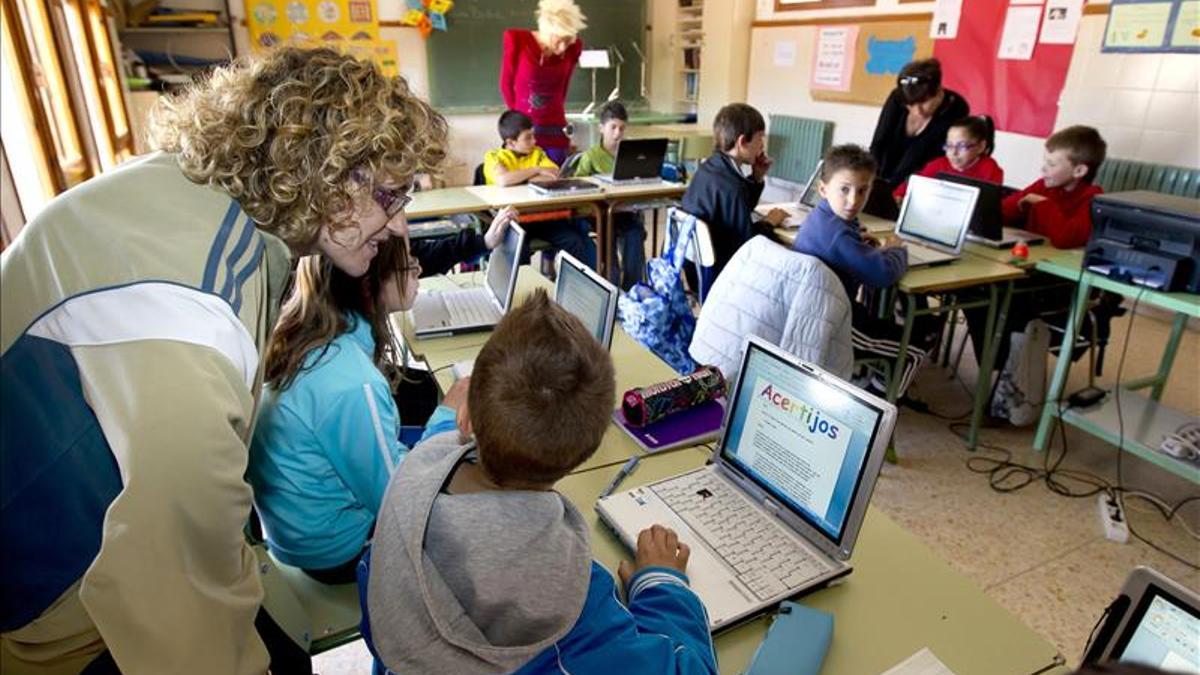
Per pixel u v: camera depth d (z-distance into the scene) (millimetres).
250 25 5812
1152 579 792
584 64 6617
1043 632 1863
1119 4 3898
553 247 4016
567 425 731
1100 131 4113
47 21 3002
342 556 1243
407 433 1774
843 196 2328
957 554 2168
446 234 3342
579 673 695
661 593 889
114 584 617
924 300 2908
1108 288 2332
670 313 2547
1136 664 452
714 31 6762
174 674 666
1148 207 2164
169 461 624
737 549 1083
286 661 1087
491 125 6914
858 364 2633
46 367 625
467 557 678
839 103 5852
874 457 997
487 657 667
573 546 719
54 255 654
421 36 6383
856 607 1038
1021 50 4434
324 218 825
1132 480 2541
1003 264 2633
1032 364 2775
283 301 1069
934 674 913
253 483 1198
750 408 1209
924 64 3646
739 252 2254
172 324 657
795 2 6070
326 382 1120
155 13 5562
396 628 696
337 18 6020
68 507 654
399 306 1363
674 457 1435
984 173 3340
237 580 747
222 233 750
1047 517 2340
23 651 715
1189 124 3725
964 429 2904
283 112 772
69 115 3197
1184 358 3531
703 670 781
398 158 836
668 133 6703
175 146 804
